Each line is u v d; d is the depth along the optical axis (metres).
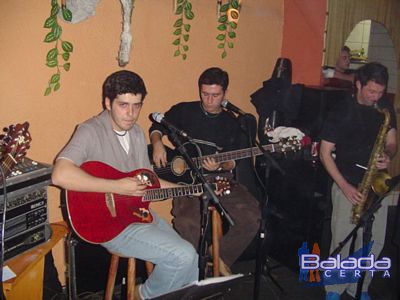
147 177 2.23
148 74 2.82
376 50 3.52
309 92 2.86
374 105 2.45
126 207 2.15
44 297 2.40
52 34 2.39
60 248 2.66
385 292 2.80
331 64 3.31
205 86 2.60
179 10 2.84
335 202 2.61
